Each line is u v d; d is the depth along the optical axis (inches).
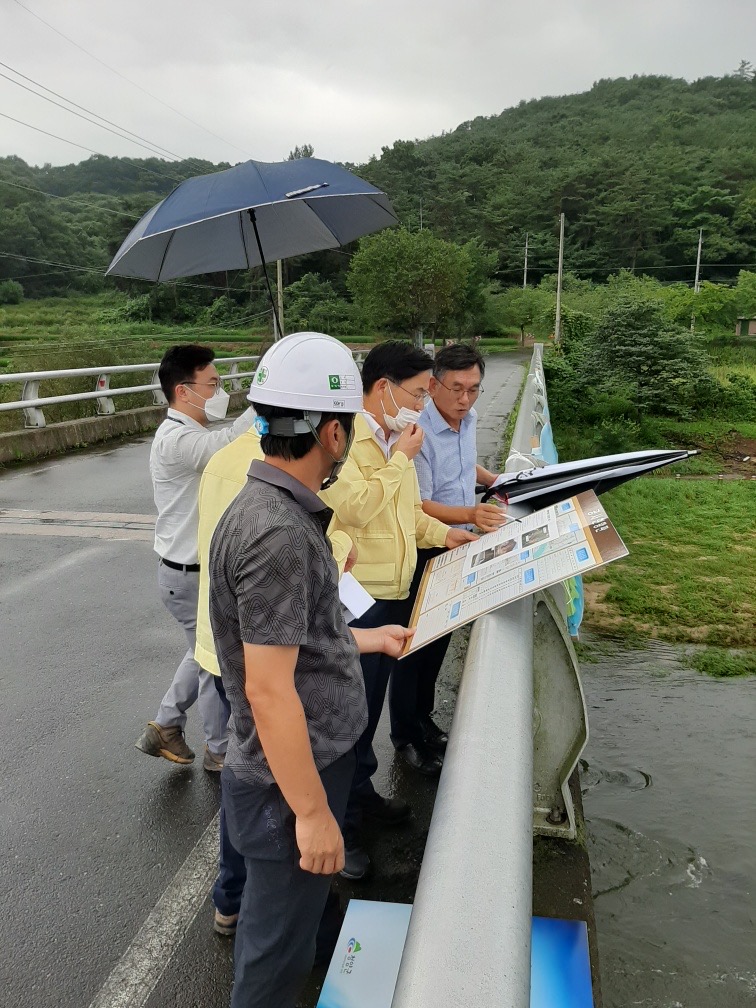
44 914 99.4
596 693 161.8
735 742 143.4
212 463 93.1
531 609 76.7
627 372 705.6
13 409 400.8
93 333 2225.6
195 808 121.5
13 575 229.9
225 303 2593.5
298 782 56.8
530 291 2603.3
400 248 2092.8
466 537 106.6
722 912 101.6
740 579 225.9
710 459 536.7
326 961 86.2
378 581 100.4
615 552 67.6
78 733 143.8
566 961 76.0
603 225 3727.9
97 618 198.4
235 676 62.2
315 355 58.7
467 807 43.7
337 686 63.6
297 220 156.8
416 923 37.6
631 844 114.5
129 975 90.0
